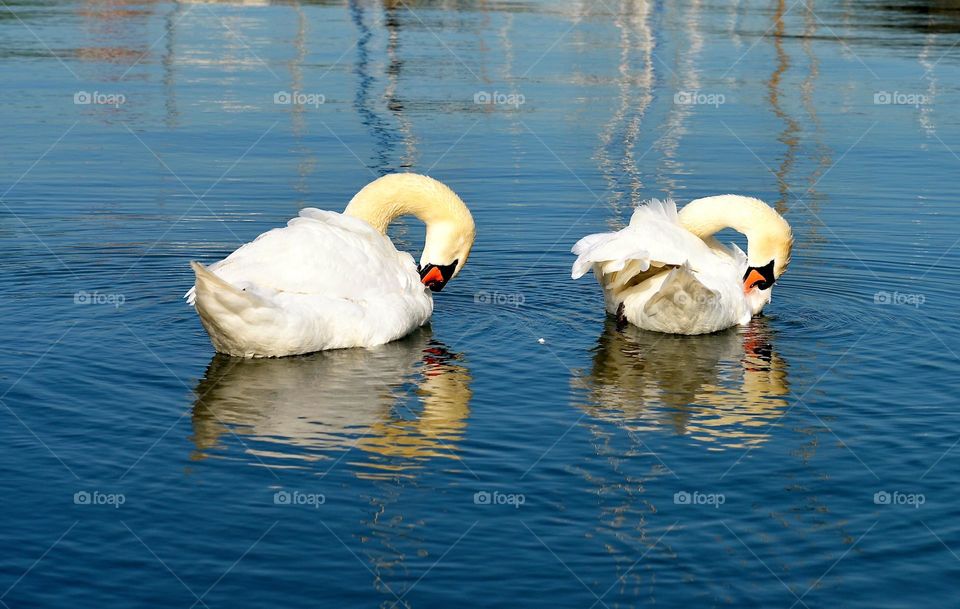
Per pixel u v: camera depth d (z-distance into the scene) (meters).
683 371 10.25
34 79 25.47
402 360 10.44
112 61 28.31
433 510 7.32
